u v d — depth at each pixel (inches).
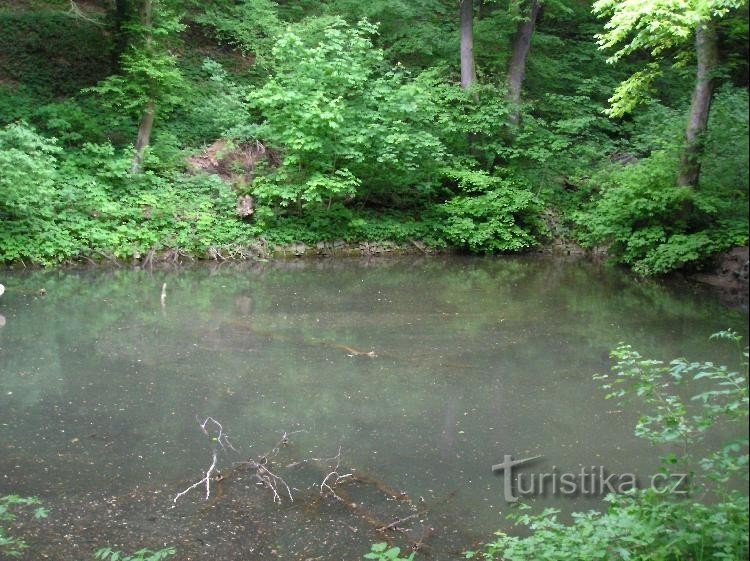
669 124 673.0
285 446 256.7
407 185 715.4
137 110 626.2
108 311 434.6
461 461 248.5
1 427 262.4
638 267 613.0
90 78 737.0
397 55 824.9
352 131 654.5
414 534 202.1
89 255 575.5
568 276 599.2
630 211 615.8
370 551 192.4
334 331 405.4
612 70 868.6
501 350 378.0
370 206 724.0
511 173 725.9
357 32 682.8
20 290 480.4
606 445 261.3
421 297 501.0
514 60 756.0
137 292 490.6
